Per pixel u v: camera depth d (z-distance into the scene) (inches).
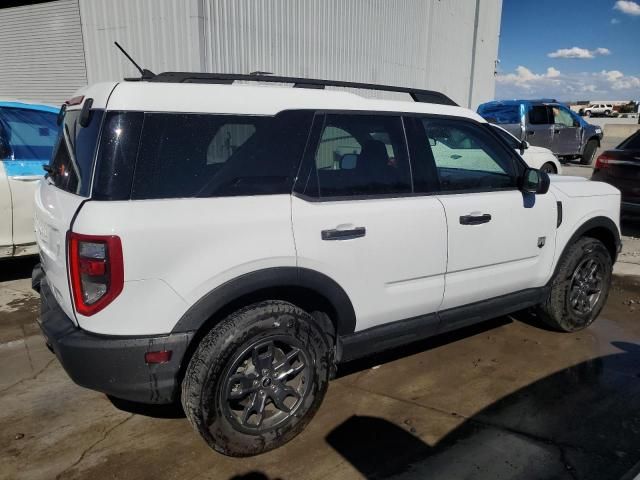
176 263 85.5
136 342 84.7
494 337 157.6
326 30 456.8
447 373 134.1
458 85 785.6
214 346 89.8
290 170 98.8
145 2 347.6
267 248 93.0
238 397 94.3
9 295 186.4
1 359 139.0
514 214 132.9
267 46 390.3
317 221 99.2
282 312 96.0
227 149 93.3
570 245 151.9
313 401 103.6
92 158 86.2
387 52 560.7
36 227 117.7
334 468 96.6
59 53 406.9
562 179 162.4
